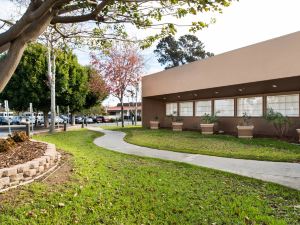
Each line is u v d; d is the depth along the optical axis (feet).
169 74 70.64
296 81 45.78
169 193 19.01
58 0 15.98
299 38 39.88
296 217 15.25
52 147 28.50
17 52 17.60
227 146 42.91
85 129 87.30
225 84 52.75
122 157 34.09
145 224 14.40
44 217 14.61
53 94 71.77
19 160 22.03
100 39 24.82
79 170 23.75
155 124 84.17
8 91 93.15
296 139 47.96
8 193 17.38
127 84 102.58
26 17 16.66
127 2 17.29
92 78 106.11
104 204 16.61
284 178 24.00
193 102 79.30
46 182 19.84
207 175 24.94
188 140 51.08
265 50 44.93
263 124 59.26
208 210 16.20
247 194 19.27
